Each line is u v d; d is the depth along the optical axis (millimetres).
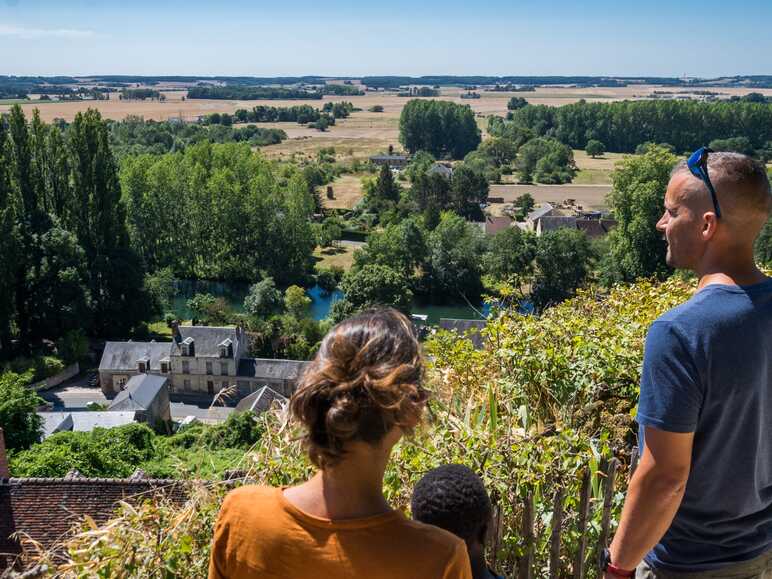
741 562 2711
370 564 1872
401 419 1895
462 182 118625
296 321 62969
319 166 179625
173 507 4668
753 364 2477
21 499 14031
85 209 64562
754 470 2604
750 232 2600
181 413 53031
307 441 1938
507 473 4094
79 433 27453
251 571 1931
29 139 62656
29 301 60281
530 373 6465
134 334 65375
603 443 4543
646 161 53938
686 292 9305
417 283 74750
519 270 66375
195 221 83938
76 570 4297
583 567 3965
